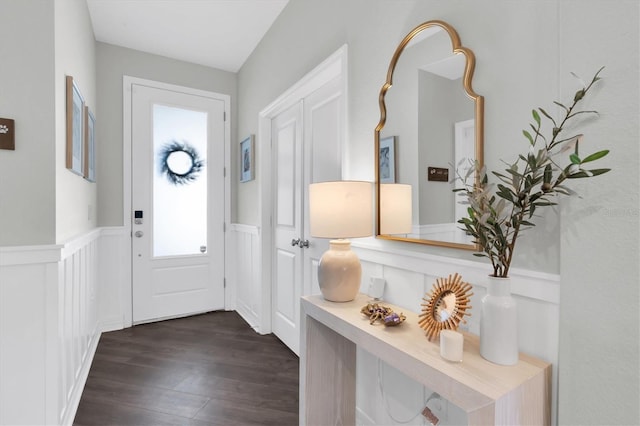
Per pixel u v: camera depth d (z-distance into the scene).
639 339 0.75
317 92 2.31
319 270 1.55
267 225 3.00
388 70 1.51
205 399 1.95
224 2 2.52
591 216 0.83
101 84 3.04
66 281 1.74
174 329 3.08
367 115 1.67
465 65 1.16
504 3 1.06
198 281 3.51
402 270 1.46
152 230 3.28
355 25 1.76
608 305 0.80
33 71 1.53
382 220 1.56
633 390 0.76
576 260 0.86
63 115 1.74
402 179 1.44
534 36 0.98
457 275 1.14
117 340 2.81
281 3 2.53
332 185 1.43
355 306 1.46
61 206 1.70
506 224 0.94
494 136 1.09
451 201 1.22
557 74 0.93
